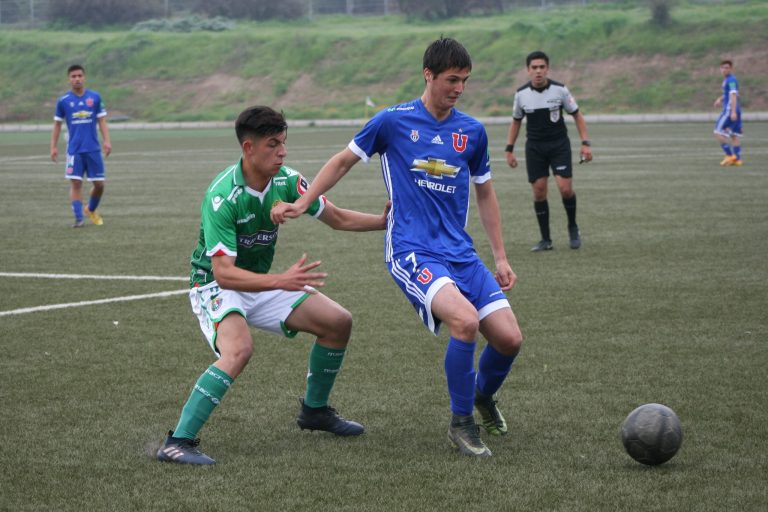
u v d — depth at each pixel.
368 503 9.09
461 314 10.31
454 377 10.43
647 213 30.55
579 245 24.45
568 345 15.07
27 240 27.09
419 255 10.85
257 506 9.05
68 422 11.67
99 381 13.45
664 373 13.48
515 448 10.65
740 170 43.47
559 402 12.27
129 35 134.75
